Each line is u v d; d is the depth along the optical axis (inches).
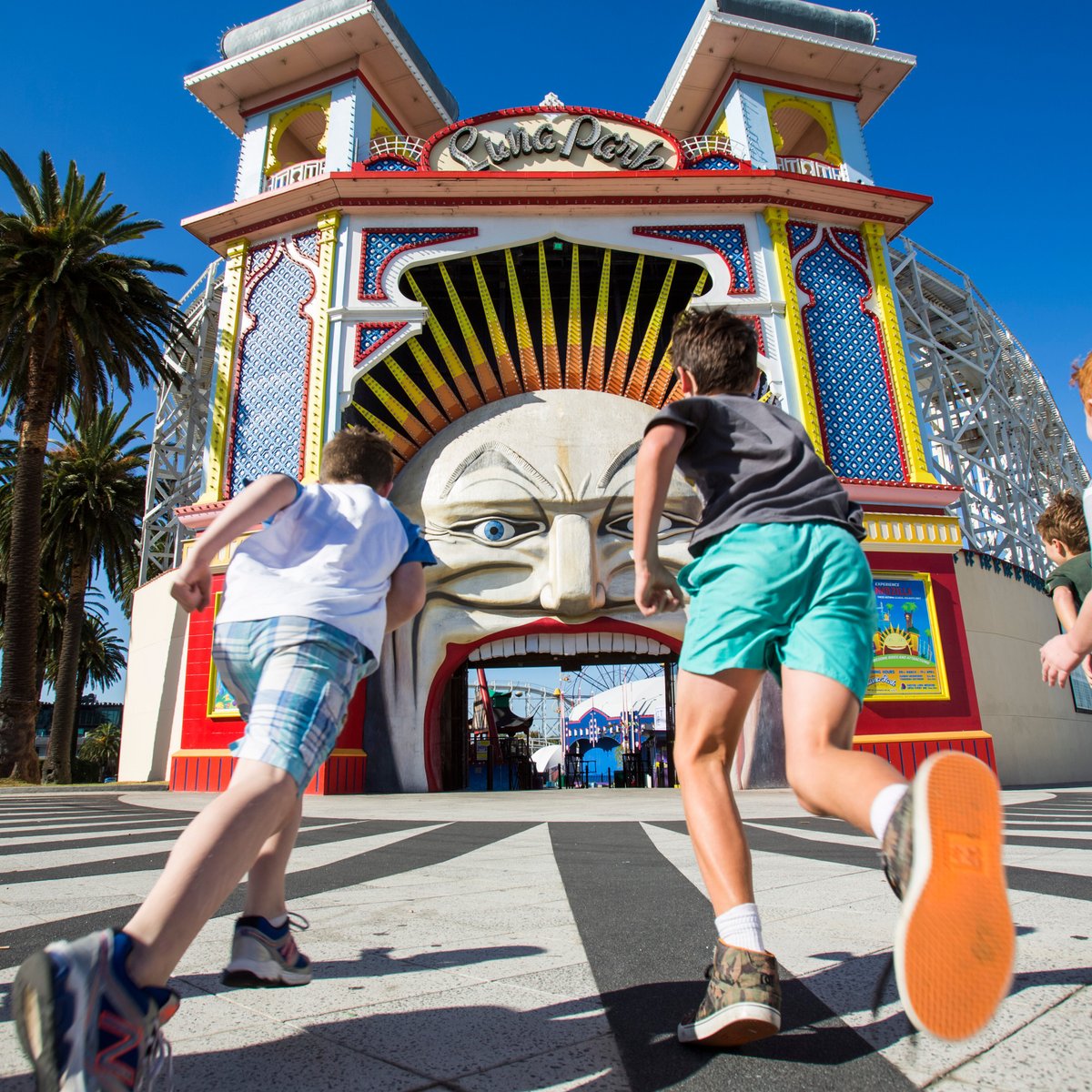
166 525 1042.7
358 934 109.7
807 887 143.5
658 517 78.6
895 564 626.2
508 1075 59.7
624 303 739.4
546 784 1727.4
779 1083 57.4
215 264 1037.2
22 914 122.0
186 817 348.2
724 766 74.1
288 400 646.5
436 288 725.9
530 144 714.2
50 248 765.3
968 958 48.3
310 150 935.0
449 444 618.2
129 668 912.3
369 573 76.3
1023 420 1330.0
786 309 670.5
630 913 123.1
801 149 1003.3
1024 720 815.1
